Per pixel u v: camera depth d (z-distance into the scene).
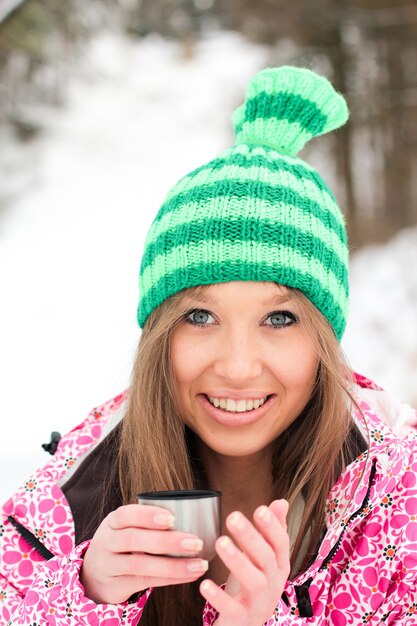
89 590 1.12
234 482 1.51
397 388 5.08
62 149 10.53
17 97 9.79
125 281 9.02
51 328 7.81
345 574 1.31
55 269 9.13
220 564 1.41
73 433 1.56
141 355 1.38
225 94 8.52
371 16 6.24
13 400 5.89
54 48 8.66
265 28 6.71
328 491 1.38
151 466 1.38
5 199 10.05
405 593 1.29
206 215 1.31
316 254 1.33
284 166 1.40
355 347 5.69
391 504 1.33
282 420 1.33
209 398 1.32
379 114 6.56
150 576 1.02
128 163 10.84
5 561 1.41
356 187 6.79
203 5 8.52
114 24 8.84
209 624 1.18
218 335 1.29
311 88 1.49
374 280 6.31
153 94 10.81
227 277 1.27
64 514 1.39
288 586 1.25
